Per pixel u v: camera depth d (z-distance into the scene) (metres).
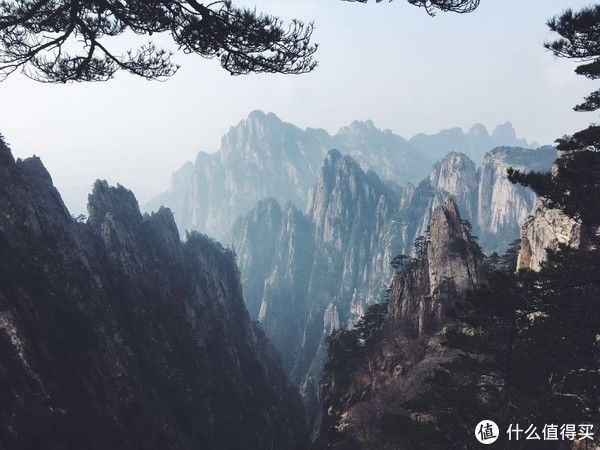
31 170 86.44
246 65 12.52
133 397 66.62
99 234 98.50
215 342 108.06
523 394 21.27
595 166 19.05
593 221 18.02
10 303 56.25
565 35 16.75
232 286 144.62
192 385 84.44
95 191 109.94
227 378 100.31
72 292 70.06
